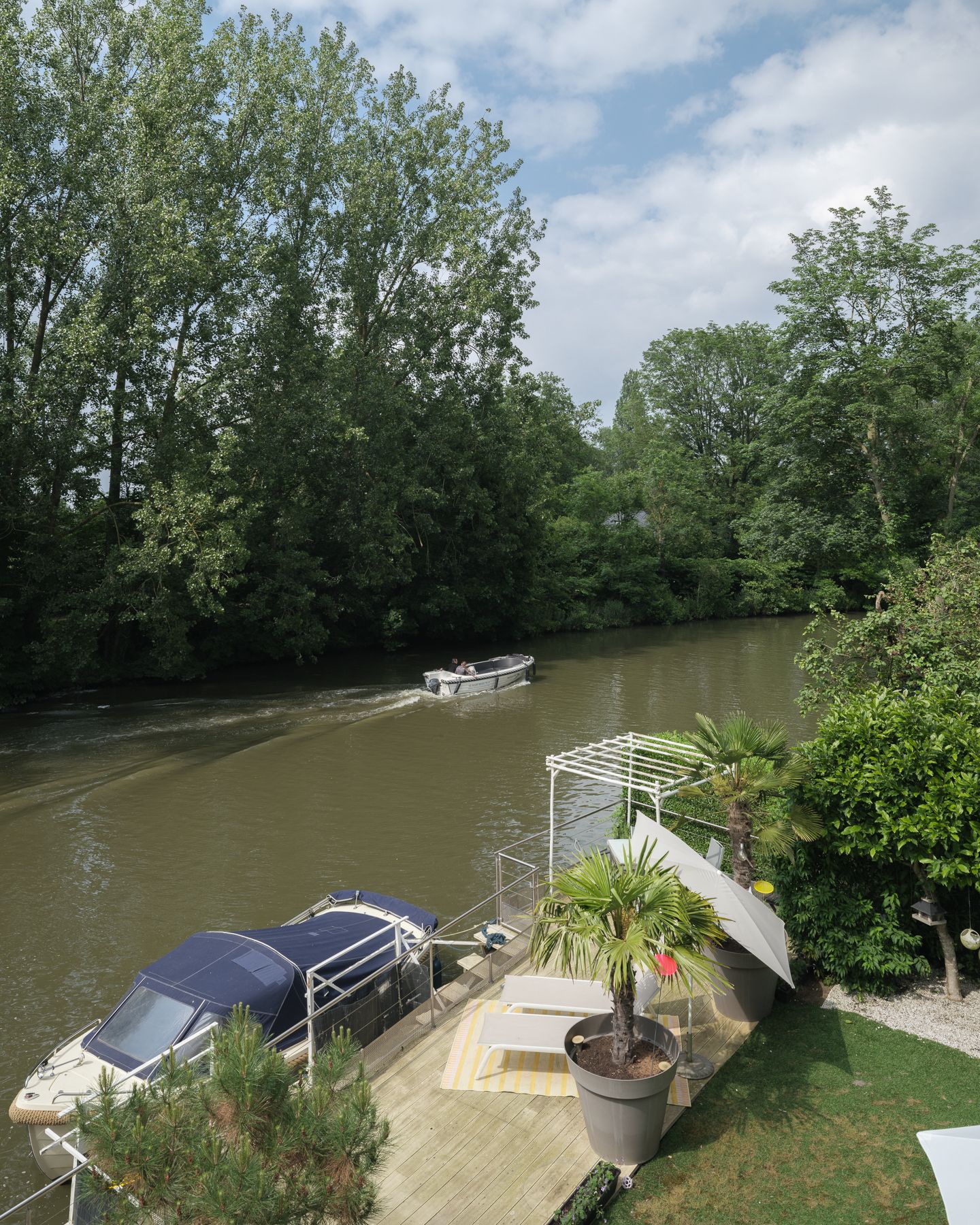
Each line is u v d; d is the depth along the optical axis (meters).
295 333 34.53
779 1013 9.19
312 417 33.12
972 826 8.54
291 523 34.19
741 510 68.75
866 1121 7.41
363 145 38.16
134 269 26.98
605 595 58.84
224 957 9.36
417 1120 7.49
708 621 61.22
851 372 28.70
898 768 8.77
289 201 35.94
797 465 30.64
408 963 10.18
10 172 25.44
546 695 32.28
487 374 42.81
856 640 14.80
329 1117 4.79
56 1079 8.30
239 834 17.55
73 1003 11.53
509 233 42.16
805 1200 6.54
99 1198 4.98
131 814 18.64
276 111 33.28
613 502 61.56
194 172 29.86
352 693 31.84
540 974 9.98
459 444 41.69
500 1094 7.83
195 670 33.97
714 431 74.75
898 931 9.13
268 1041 6.36
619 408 94.38
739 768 9.76
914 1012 9.09
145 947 13.02
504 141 41.00
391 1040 8.60
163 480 29.09
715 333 73.19
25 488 28.02
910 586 15.69
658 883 7.11
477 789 20.55
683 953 6.83
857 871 9.46
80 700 29.73
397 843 17.05
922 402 29.95
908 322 29.98
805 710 15.24
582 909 7.15
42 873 15.60
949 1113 7.46
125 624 32.38
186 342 30.83
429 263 40.12
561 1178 6.79
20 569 29.05
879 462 28.83
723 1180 6.78
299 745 24.27
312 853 16.55
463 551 44.53
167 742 24.25
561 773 21.83
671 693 32.62
